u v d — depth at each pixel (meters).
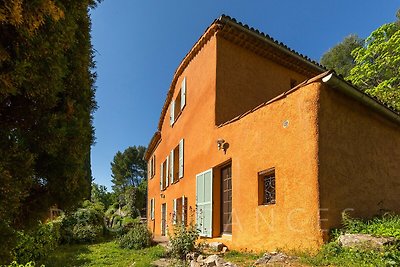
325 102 5.38
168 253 8.19
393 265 3.88
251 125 6.82
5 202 2.36
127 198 35.50
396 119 6.53
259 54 9.66
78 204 3.60
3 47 2.27
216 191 8.31
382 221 5.23
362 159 5.84
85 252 10.41
